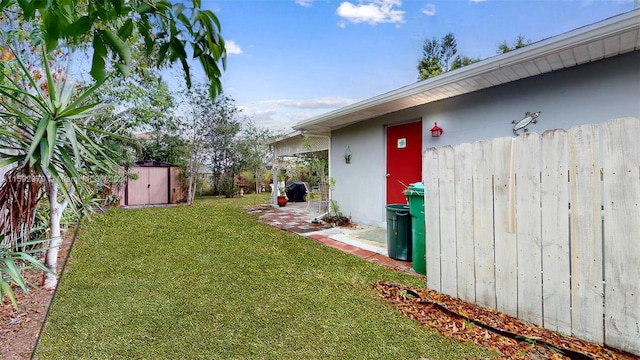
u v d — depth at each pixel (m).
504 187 2.36
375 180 6.16
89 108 2.24
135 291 2.93
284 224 6.60
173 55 1.28
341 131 7.13
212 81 1.30
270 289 2.97
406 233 3.81
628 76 3.14
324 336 2.12
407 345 2.01
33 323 2.30
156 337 2.12
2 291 2.18
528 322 2.24
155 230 5.86
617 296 1.85
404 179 5.59
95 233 5.41
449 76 3.97
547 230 2.14
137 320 2.36
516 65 3.43
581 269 2.00
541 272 2.18
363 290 2.93
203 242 4.95
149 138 12.70
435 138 4.96
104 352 1.95
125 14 1.08
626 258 1.82
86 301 2.70
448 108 4.77
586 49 3.03
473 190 2.55
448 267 2.76
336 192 7.29
